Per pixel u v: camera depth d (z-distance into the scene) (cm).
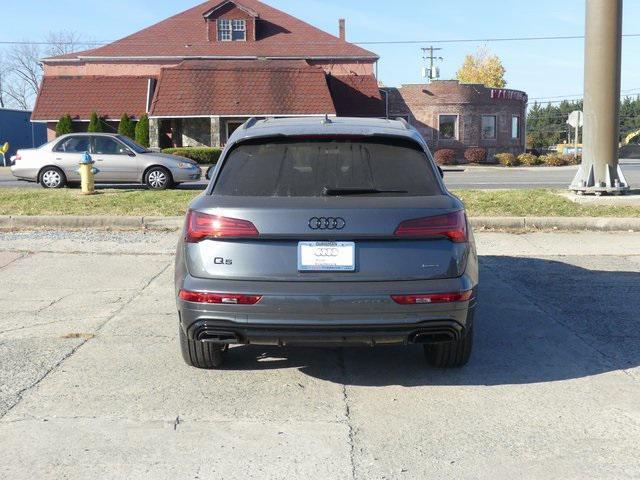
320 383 482
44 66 4125
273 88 3544
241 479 347
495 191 1370
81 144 1739
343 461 366
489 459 370
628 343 569
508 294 730
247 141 481
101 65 4050
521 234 1075
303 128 492
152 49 4094
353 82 3928
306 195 450
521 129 4328
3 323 621
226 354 524
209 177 621
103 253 937
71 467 357
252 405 441
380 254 434
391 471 356
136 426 406
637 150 5509
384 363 526
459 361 501
